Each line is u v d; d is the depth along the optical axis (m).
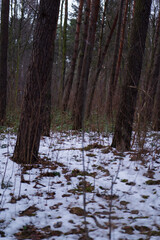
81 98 7.76
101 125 6.82
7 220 2.42
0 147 5.33
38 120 4.14
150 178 3.68
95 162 4.58
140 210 2.64
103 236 2.03
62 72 11.94
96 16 7.55
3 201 2.85
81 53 8.96
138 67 5.03
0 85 7.96
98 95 5.97
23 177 3.64
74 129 7.84
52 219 2.46
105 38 14.47
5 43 8.00
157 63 8.08
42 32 4.09
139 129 4.71
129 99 5.12
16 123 7.64
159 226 2.20
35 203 2.86
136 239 1.98
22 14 11.83
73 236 2.07
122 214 2.54
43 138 6.34
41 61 4.12
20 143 4.32
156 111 7.15
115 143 5.48
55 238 2.06
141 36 4.92
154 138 5.49
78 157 4.90
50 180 3.65
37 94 4.20
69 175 3.87
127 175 3.83
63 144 5.88
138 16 4.89
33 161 4.35
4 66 8.05
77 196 3.09
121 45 11.36
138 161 4.39
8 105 9.39
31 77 4.16
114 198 3.00
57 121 8.02
